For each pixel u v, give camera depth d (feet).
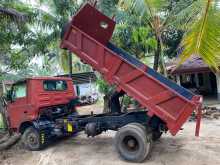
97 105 80.12
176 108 21.90
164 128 24.25
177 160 22.58
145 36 47.67
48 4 52.70
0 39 38.78
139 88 23.36
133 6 32.68
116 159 24.06
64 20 51.26
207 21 19.53
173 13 36.70
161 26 39.01
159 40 42.80
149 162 22.70
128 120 25.45
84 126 27.94
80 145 29.89
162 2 33.63
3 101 37.78
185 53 21.13
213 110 44.86
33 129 29.09
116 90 25.21
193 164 21.47
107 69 24.52
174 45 64.54
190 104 21.29
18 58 45.52
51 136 29.99
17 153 28.66
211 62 19.98
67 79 34.06
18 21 31.50
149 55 60.23
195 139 28.45
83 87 90.94
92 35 27.07
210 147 25.30
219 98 58.39
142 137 22.48
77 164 23.85
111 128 26.37
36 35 49.73
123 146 23.44
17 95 30.04
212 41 19.57
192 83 79.87
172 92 21.89
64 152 27.66
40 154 27.71
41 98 29.37
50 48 57.67
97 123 26.86
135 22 48.73
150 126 24.54
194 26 20.49
